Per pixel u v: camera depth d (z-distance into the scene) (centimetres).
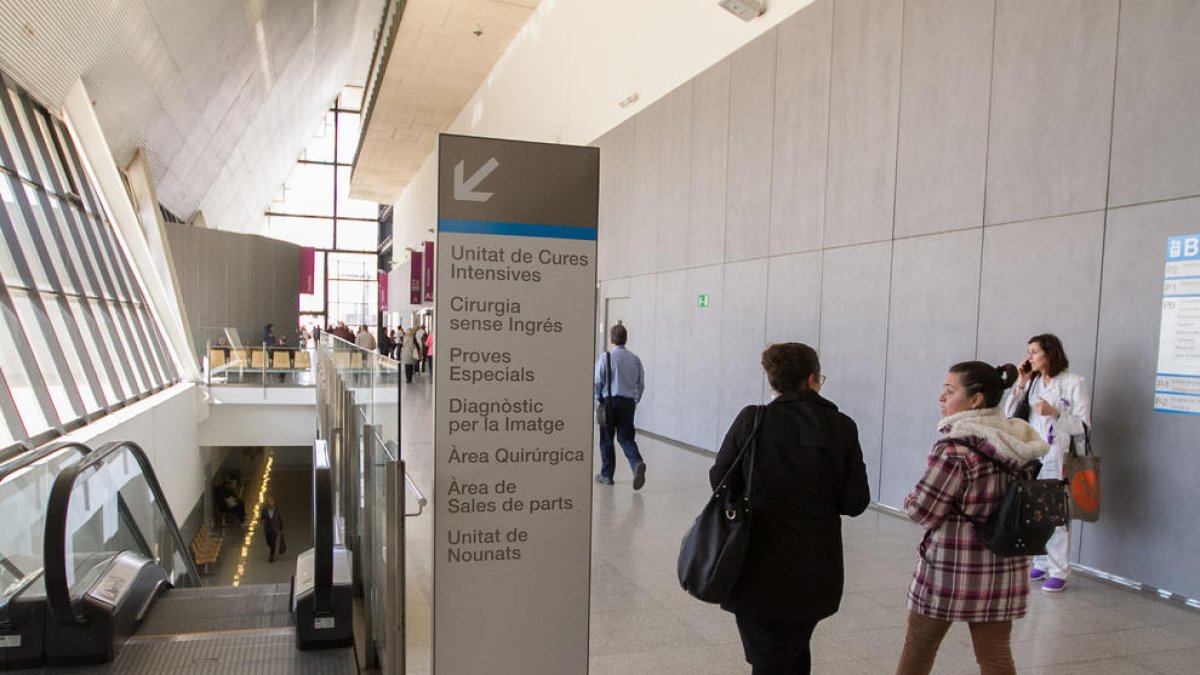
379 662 308
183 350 1306
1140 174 448
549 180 230
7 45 780
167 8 1080
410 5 1606
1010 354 531
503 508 231
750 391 838
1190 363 420
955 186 578
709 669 331
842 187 700
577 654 240
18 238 721
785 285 780
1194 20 420
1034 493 221
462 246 223
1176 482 426
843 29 698
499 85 1914
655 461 868
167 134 1506
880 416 652
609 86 1209
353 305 4384
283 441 1381
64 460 396
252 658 308
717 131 906
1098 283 471
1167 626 386
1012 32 532
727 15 888
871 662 340
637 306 1118
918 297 612
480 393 228
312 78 2798
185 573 611
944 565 235
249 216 3544
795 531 224
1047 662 342
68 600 287
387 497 247
